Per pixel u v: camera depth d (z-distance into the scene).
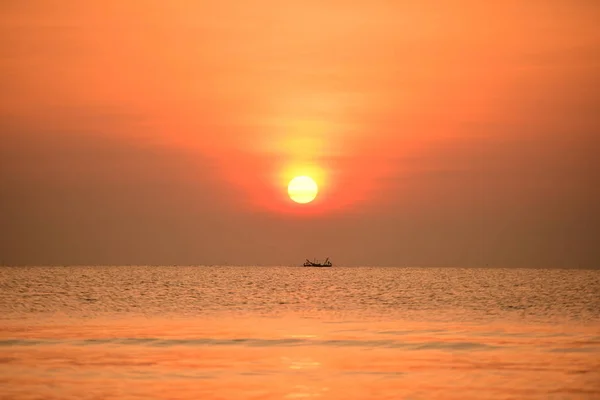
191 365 44.91
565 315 82.94
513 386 39.28
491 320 76.44
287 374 42.31
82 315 80.19
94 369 43.19
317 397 36.50
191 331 63.16
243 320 75.25
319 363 46.06
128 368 43.59
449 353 50.38
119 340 56.09
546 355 49.47
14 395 36.41
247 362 46.19
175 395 36.66
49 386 38.41
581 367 44.62
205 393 37.12
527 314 84.69
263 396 36.56
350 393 37.41
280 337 59.09
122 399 35.69
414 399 36.31
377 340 57.41
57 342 54.69
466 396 36.91
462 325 70.31
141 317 77.94
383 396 36.81
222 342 55.59
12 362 45.25
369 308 95.00
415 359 47.78
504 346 53.94
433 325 70.31
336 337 59.28
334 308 94.94
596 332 63.53
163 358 47.41
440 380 40.75
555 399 36.44
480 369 44.00
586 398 36.66
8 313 82.25
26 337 57.53
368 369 44.00
